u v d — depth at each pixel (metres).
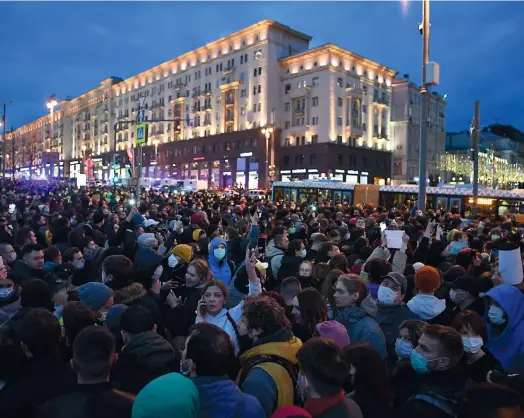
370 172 70.62
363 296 3.88
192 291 4.52
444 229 13.63
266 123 69.50
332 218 14.40
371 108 72.50
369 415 2.62
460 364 3.11
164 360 2.73
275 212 15.02
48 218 13.09
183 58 84.94
